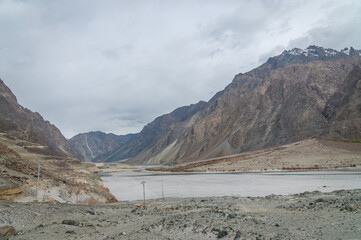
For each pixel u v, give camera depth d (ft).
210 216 65.21
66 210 89.35
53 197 129.90
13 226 62.90
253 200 115.24
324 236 37.99
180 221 61.00
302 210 69.41
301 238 37.91
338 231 40.11
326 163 334.85
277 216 60.29
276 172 319.47
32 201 112.68
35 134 572.10
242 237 40.98
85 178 274.57
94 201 144.36
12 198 107.14
